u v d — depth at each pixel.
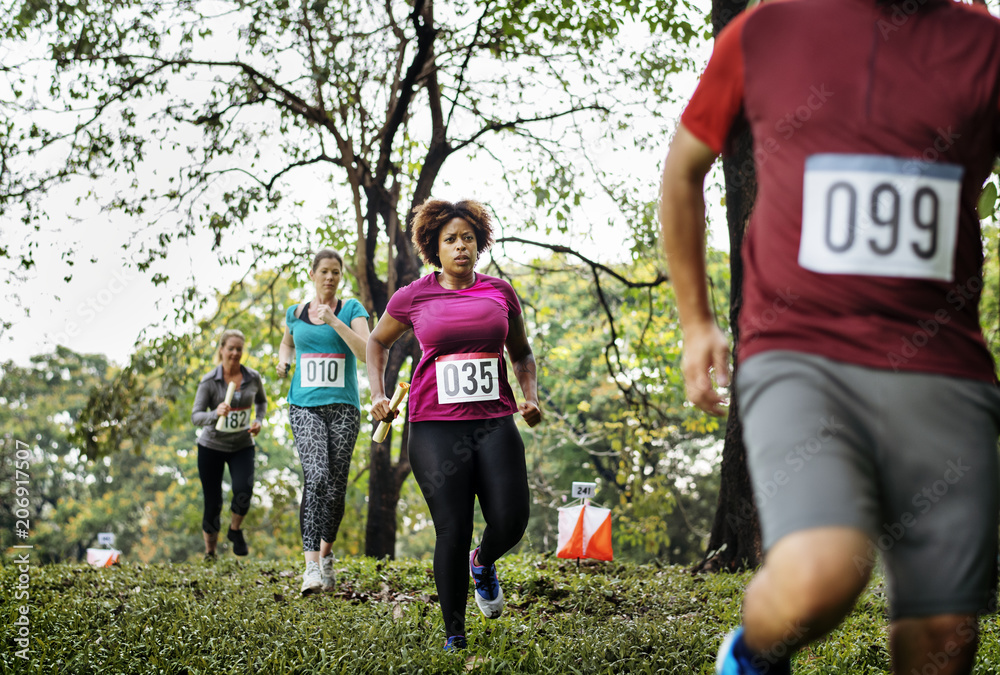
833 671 3.59
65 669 3.79
